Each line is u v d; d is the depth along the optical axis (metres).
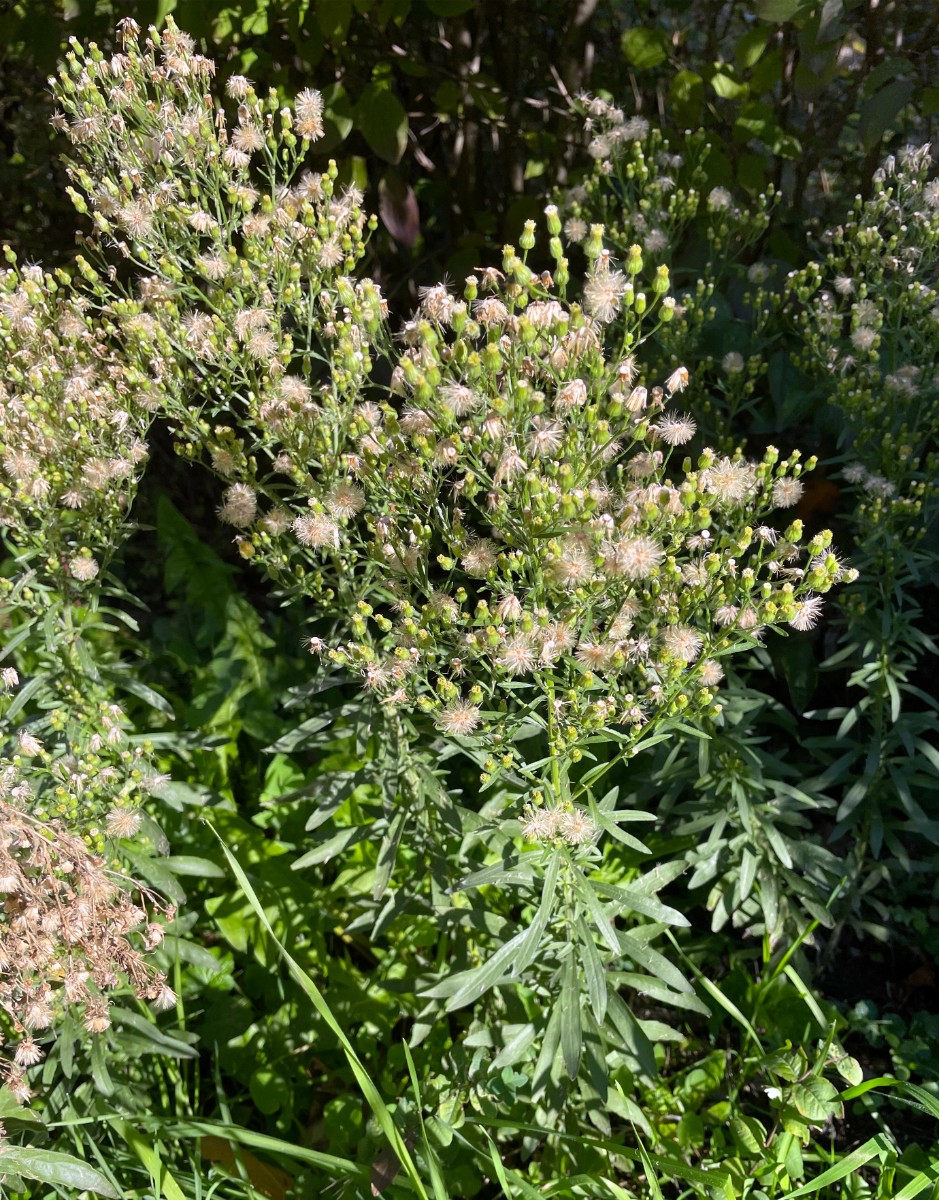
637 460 1.90
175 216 2.15
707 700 1.83
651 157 3.06
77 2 2.92
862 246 2.67
